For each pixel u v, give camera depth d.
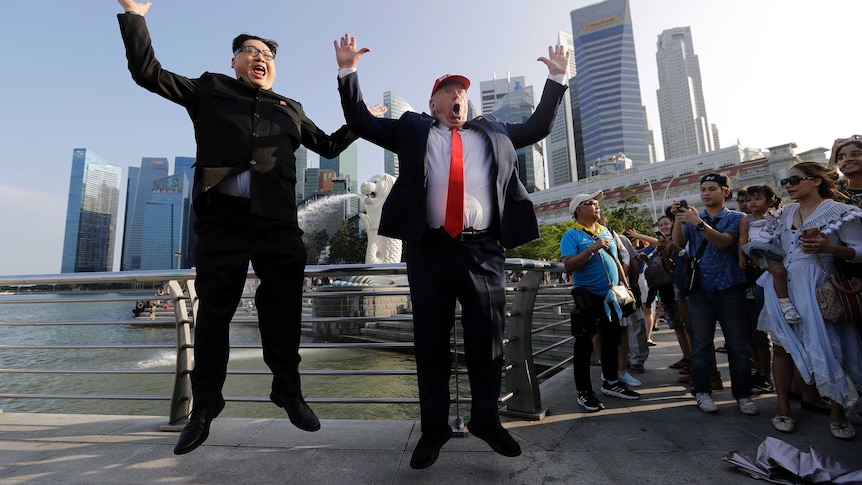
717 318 2.91
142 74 1.79
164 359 10.46
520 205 2.12
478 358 1.97
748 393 2.76
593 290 3.12
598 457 2.07
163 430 2.52
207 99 1.97
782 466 1.83
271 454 2.13
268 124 2.04
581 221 3.39
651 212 53.53
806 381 2.30
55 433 2.49
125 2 1.79
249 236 1.95
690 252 3.02
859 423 2.53
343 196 27.23
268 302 2.03
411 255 2.06
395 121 2.23
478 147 2.10
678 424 2.55
